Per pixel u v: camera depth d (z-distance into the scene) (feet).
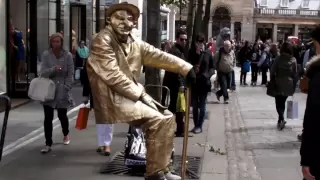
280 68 35.63
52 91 26.32
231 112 45.65
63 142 29.32
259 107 49.73
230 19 238.27
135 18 18.35
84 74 26.05
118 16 17.88
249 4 238.48
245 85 76.59
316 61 12.59
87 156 26.27
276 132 35.83
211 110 46.52
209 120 40.09
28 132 32.40
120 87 17.40
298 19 252.21
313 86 12.21
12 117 37.91
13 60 46.78
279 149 30.09
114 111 17.44
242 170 24.68
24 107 42.78
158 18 25.45
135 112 17.33
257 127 37.81
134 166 22.52
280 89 35.65
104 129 26.45
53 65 26.86
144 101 17.71
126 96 17.51
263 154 28.71
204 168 24.27
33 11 49.21
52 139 29.91
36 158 25.80
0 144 15.10
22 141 29.73
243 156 27.91
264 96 60.08
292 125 38.81
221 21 238.89
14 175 22.66
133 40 18.48
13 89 46.83
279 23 249.96
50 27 55.01
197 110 33.45
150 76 25.58
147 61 18.83
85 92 26.14
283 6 258.16
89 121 36.88
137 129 22.70
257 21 245.65
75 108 42.83
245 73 77.30
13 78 46.78
